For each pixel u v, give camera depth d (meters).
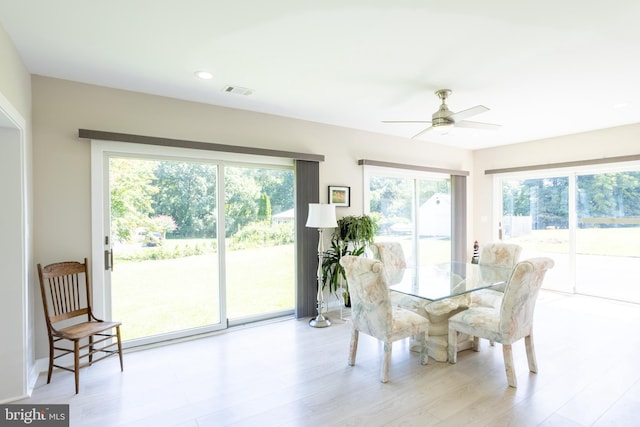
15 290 2.37
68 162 2.92
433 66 2.70
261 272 4.05
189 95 3.35
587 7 1.90
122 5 1.88
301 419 2.13
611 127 4.65
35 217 2.78
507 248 3.92
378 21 2.05
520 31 2.16
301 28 2.14
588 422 2.07
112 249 3.17
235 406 2.28
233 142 3.76
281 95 3.37
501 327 2.52
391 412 2.20
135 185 3.29
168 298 3.47
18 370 2.37
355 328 2.85
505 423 2.07
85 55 2.48
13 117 2.21
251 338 3.51
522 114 4.02
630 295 4.66
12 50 2.24
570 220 5.18
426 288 2.88
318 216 3.77
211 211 3.71
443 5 1.89
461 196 6.01
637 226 4.59
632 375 2.65
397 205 5.34
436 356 2.99
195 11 1.94
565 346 3.21
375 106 3.72
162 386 2.54
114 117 3.12
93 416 2.17
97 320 2.86
